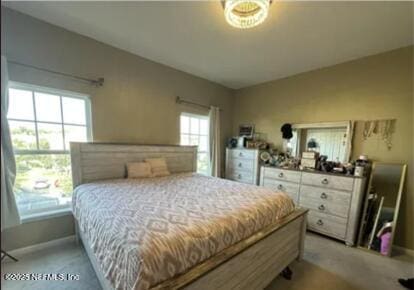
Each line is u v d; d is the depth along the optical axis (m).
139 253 1.13
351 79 3.07
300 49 2.79
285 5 1.95
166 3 1.99
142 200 1.87
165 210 1.65
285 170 3.32
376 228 2.63
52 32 2.40
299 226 2.18
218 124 4.30
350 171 2.78
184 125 3.98
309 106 3.53
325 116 3.34
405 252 2.57
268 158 3.77
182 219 1.49
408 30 2.29
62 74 2.48
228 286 1.42
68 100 2.62
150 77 3.29
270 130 4.11
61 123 2.58
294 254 2.14
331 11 2.02
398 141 2.67
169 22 2.29
